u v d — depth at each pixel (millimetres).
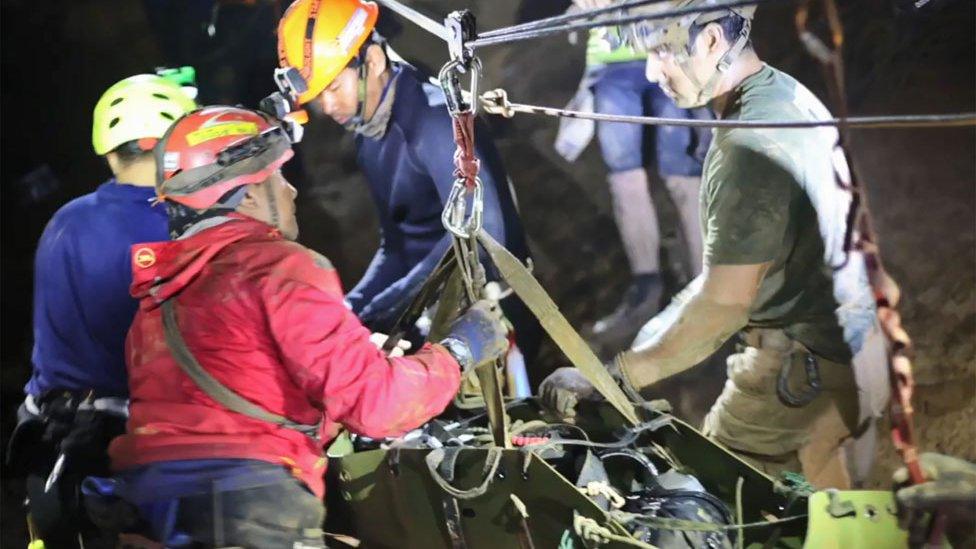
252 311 2389
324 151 6473
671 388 4262
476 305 2574
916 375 4129
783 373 2959
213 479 2402
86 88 7117
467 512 2496
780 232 2793
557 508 2391
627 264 5230
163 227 2979
